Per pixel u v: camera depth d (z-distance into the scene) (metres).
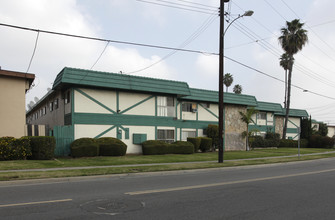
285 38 35.47
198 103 27.03
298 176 11.76
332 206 6.62
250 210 6.18
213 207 6.37
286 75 42.34
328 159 22.39
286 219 5.57
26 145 15.06
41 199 6.94
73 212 5.79
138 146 21.36
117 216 5.54
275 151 28.59
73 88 18.70
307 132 41.16
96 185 9.03
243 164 15.78
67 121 19.69
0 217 5.40
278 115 40.06
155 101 22.44
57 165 13.22
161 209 6.11
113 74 20.19
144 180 10.23
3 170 11.34
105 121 19.84
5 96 16.52
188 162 16.36
